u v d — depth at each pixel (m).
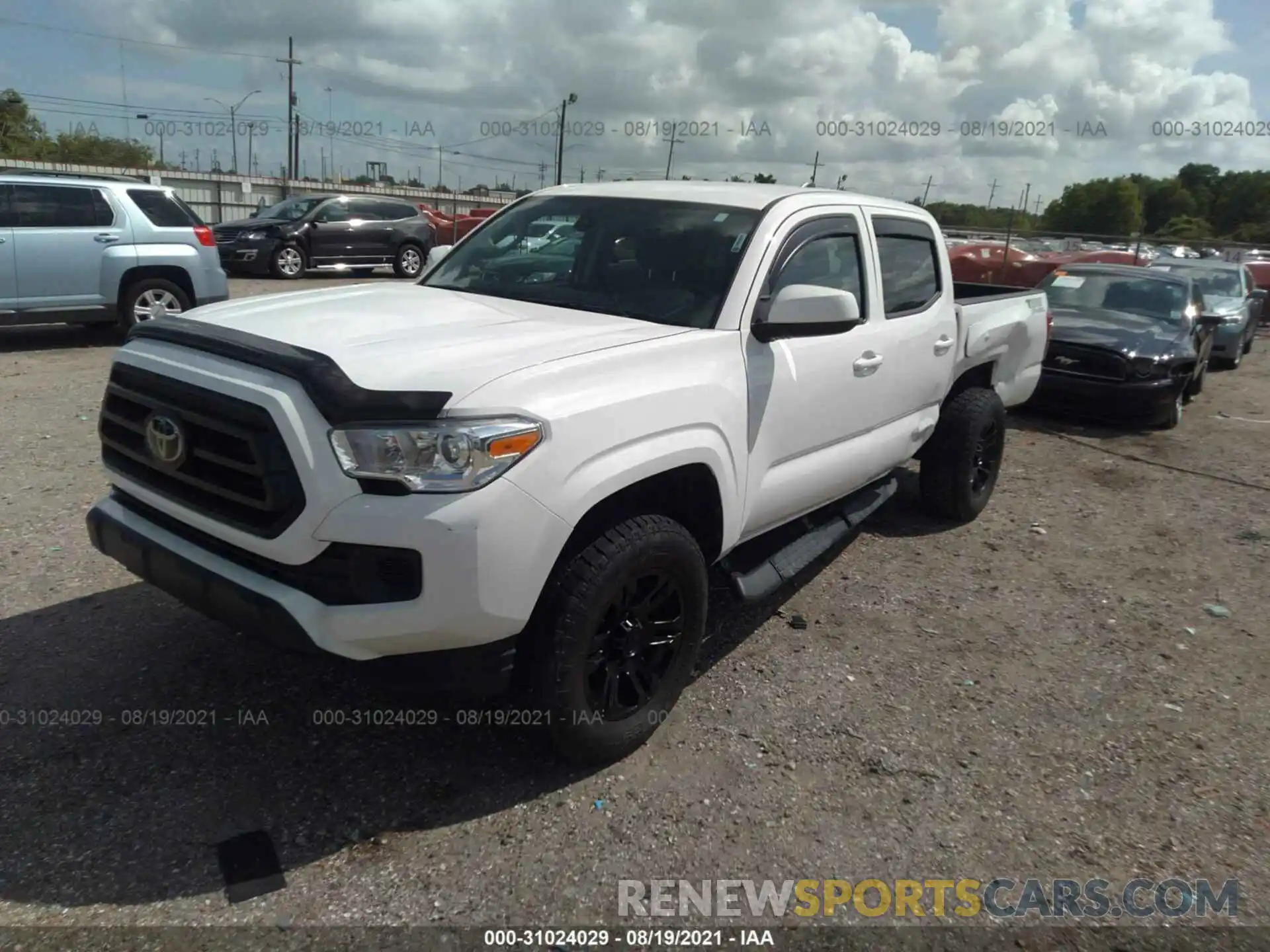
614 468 2.94
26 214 9.65
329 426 2.61
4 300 9.55
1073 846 3.04
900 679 4.04
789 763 3.37
